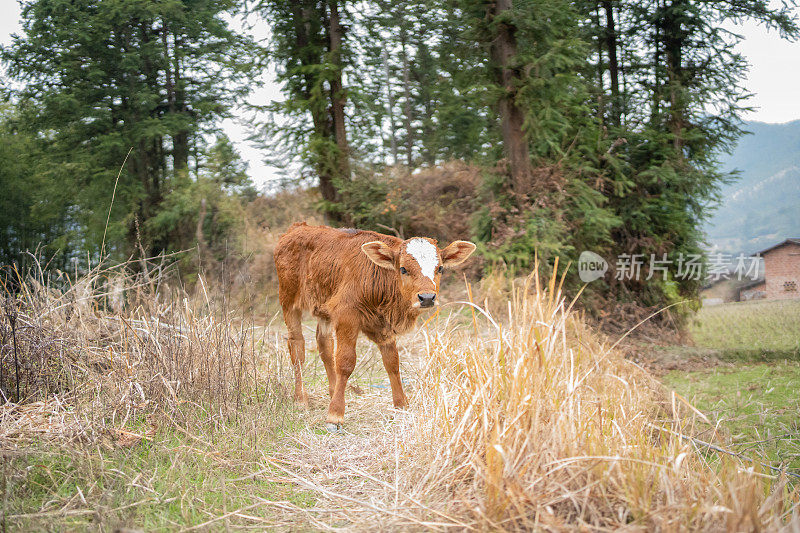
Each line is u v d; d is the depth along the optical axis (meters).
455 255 5.27
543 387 3.65
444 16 12.68
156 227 20.77
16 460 3.63
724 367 9.64
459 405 4.01
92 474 3.59
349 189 16.30
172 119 23.19
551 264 11.30
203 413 4.82
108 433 4.17
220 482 3.75
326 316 5.67
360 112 17.67
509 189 12.05
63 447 3.82
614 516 2.94
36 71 23.19
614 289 13.58
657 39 16.98
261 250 17.64
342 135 17.23
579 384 3.69
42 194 22.48
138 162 22.95
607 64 17.84
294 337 6.02
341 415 5.06
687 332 13.77
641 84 17.00
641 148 14.89
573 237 12.12
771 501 3.11
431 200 16.69
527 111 11.41
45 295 5.79
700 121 15.95
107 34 22.58
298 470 4.09
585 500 2.96
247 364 5.61
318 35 17.39
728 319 15.30
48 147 23.48
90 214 21.59
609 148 13.99
